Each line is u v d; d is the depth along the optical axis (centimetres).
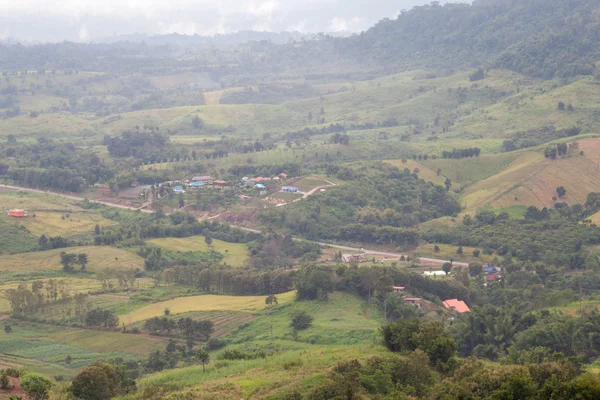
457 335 13575
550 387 6969
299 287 16900
